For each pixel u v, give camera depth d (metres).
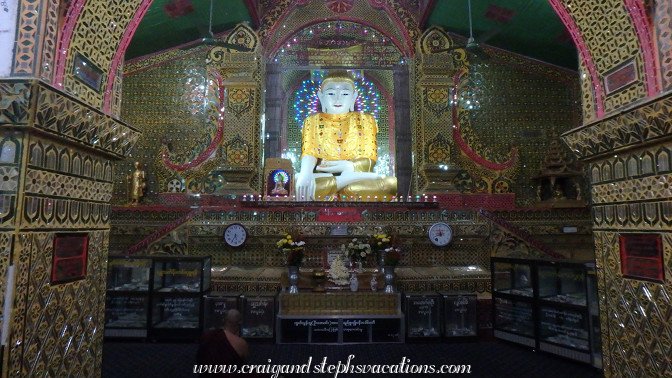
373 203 7.18
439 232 6.84
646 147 2.19
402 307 5.59
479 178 9.26
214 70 9.27
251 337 5.24
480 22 8.76
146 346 5.15
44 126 1.83
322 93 9.95
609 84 2.48
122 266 5.50
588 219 8.20
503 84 9.66
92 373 2.30
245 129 8.75
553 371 4.42
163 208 7.95
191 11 8.17
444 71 9.09
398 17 9.43
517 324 5.31
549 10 7.62
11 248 1.72
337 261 6.00
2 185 1.76
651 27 2.17
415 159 9.12
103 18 2.30
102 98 2.35
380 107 11.01
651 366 2.16
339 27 9.66
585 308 4.51
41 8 1.88
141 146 9.31
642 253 2.22
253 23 9.20
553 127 9.55
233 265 6.91
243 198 8.02
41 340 1.88
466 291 5.90
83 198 2.22
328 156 9.47
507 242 6.95
